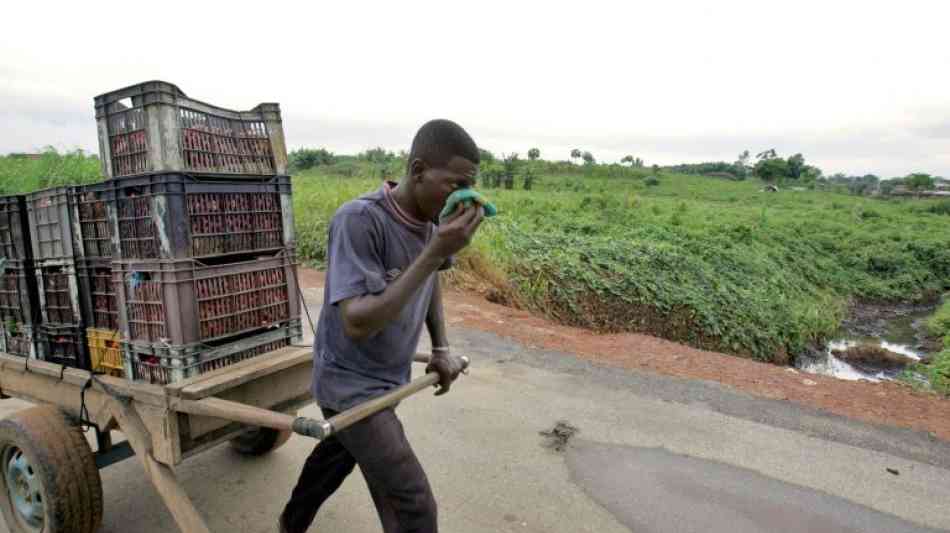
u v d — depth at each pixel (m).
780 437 4.28
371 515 3.18
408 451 2.09
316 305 8.00
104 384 2.56
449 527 3.09
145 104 2.32
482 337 6.80
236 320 2.69
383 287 1.87
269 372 2.62
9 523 2.89
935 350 13.36
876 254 23.34
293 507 2.64
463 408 4.66
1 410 4.49
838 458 3.98
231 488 3.41
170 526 3.06
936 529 3.22
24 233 2.91
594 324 10.39
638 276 11.56
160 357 2.46
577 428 4.34
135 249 2.50
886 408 4.91
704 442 4.17
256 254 2.87
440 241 1.74
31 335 2.96
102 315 2.74
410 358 2.29
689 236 18.55
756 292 13.97
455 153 1.91
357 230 1.92
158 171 2.32
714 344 11.16
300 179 19.55
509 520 3.18
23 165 12.29
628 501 3.39
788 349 12.36
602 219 20.61
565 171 51.81
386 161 35.69
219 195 2.59
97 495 2.62
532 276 10.65
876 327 16.31
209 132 2.56
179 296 2.41
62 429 2.58
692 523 3.20
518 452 3.95
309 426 1.81
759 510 3.34
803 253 21.73
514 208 19.77
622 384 5.32
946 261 23.17
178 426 2.43
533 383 5.29
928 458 4.02
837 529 3.19
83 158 12.55
